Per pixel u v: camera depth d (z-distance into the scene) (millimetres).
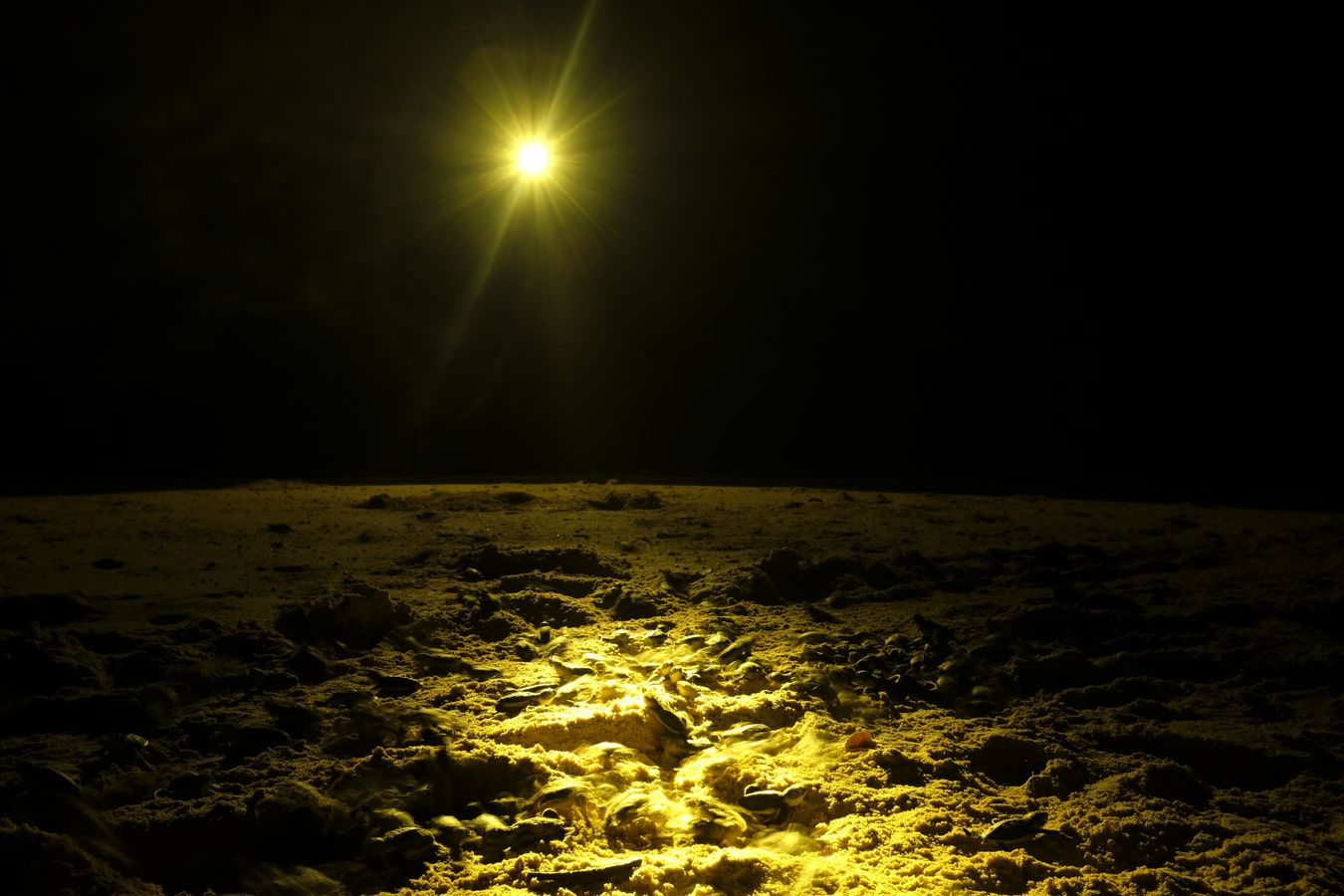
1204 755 3537
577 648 4652
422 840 2783
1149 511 10414
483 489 12023
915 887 2586
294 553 7125
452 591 5703
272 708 3775
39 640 4352
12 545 7570
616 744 3467
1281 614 5281
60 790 3000
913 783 3285
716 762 3312
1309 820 3068
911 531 8383
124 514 9617
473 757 3215
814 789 3129
